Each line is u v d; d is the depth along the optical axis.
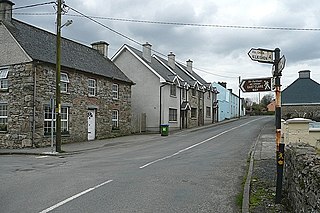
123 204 7.07
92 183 9.21
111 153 16.97
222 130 32.59
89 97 24.64
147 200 7.40
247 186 8.32
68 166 12.62
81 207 6.86
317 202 4.28
